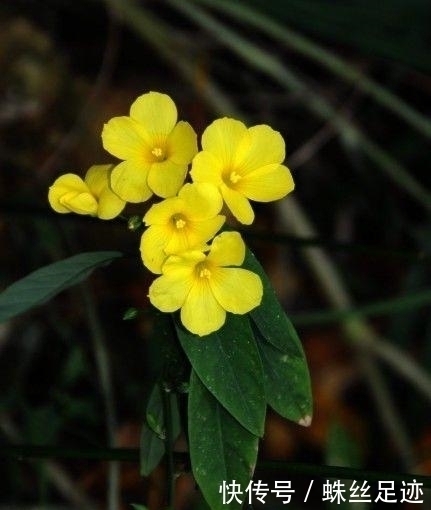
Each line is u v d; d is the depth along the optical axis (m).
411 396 0.77
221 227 0.49
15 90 0.83
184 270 0.47
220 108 0.79
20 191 0.80
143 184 0.48
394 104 0.74
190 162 0.47
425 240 0.81
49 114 0.83
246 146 0.48
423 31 0.74
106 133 0.48
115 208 0.48
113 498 0.61
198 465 0.48
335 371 0.81
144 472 0.50
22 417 0.72
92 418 0.70
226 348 0.48
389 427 0.74
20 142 0.82
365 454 0.77
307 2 0.74
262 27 0.74
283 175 0.48
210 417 0.48
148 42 0.83
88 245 0.79
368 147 0.76
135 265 0.81
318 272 0.76
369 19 0.74
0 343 0.75
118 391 0.75
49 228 0.71
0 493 0.70
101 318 0.78
